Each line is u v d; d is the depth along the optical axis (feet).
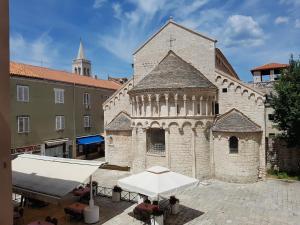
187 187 62.28
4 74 23.45
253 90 97.09
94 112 159.33
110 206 73.72
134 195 82.74
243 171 92.89
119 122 120.37
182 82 94.12
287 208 70.23
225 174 95.35
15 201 79.15
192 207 72.08
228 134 94.27
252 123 95.96
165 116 94.38
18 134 111.45
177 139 94.02
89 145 155.63
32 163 74.54
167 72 99.50
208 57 104.94
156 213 59.67
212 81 104.32
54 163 71.51
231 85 101.24
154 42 114.83
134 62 119.14
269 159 105.19
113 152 119.96
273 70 167.12
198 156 95.09
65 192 56.90
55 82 130.82
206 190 86.07
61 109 134.82
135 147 103.40
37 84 121.29
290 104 92.32
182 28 109.29
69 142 139.33
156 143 99.91
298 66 96.63
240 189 86.74
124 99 125.18
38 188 60.39
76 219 65.31
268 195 80.48
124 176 107.86
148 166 99.35
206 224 61.57
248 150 93.09
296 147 101.45
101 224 62.34
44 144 123.75
